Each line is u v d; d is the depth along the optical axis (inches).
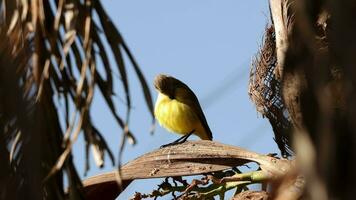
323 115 183.9
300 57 203.0
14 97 230.1
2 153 238.8
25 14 247.1
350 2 178.5
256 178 384.5
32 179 224.8
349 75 176.9
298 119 203.5
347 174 174.1
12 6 248.8
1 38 245.9
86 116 241.4
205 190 396.2
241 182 389.4
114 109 249.0
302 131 189.0
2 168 237.9
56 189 256.4
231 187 391.5
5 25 247.6
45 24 253.4
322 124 182.4
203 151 401.7
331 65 191.9
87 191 393.1
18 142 238.8
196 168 399.9
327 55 194.4
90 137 245.0
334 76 190.2
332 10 180.7
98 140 248.1
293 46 215.8
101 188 394.3
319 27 203.9
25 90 240.5
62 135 255.0
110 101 249.4
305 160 181.6
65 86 253.9
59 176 257.9
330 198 174.6
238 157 393.7
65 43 243.6
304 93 195.8
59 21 245.6
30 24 246.8
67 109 255.0
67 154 239.6
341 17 178.4
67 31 245.0
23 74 243.3
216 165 398.0
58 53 251.9
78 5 250.1
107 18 254.5
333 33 182.2
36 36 246.1
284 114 392.2
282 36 297.9
